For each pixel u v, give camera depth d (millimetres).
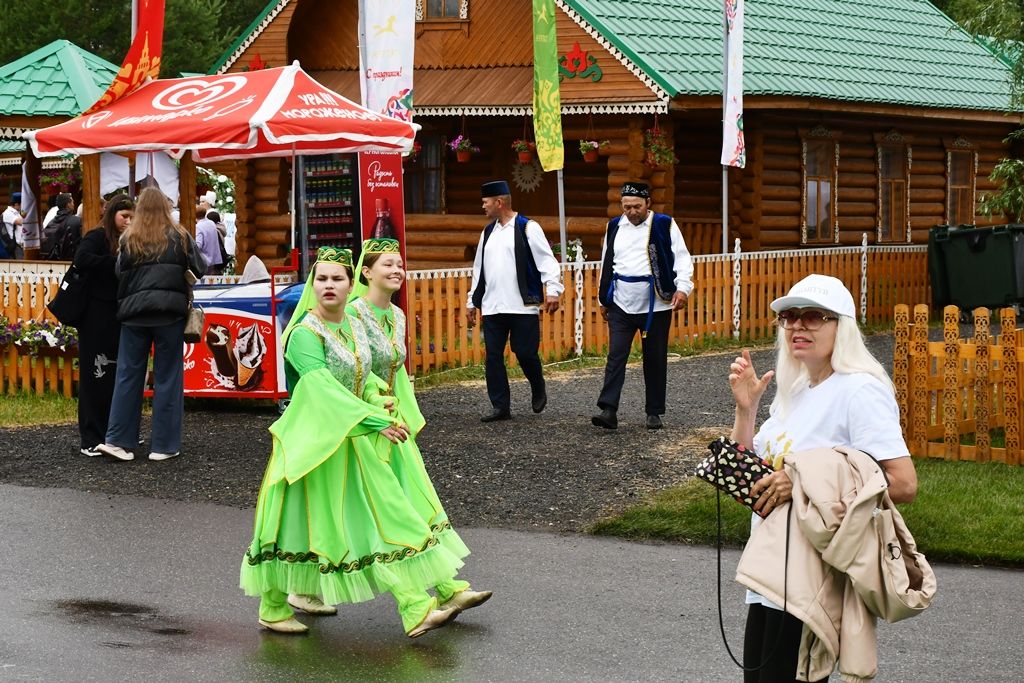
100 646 6312
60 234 18891
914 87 22984
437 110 21406
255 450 10781
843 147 22719
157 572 7566
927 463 10039
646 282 11281
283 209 23641
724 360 16344
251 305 12336
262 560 6492
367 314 6781
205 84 12117
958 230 20328
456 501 9125
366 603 7148
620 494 9211
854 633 4328
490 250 11859
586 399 13164
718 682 5926
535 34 16156
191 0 49594
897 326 10367
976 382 10094
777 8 23547
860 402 4484
